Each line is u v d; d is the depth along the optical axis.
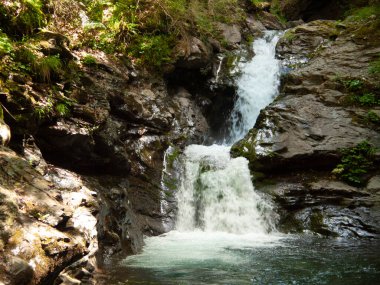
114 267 5.83
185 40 11.93
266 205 9.09
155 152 9.71
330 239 8.05
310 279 5.32
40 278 3.62
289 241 7.85
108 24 10.80
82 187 6.26
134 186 8.73
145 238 7.91
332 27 14.16
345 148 9.49
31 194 4.46
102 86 9.04
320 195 9.03
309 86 11.27
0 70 6.14
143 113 9.86
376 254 6.73
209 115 12.73
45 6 9.11
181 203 9.33
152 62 11.24
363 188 8.99
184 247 7.27
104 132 7.52
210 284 5.09
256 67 13.51
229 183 9.47
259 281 5.23
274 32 15.77
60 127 6.69
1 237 3.61
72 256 4.23
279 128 10.13
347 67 11.56
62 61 7.82
